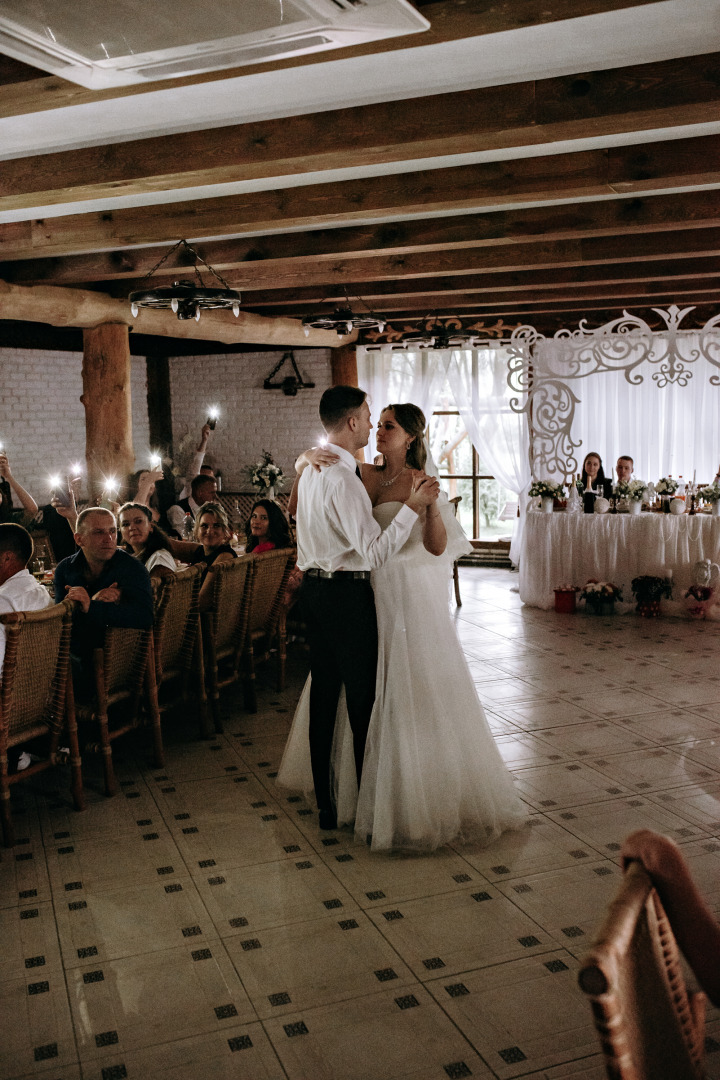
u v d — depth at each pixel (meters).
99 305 6.94
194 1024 2.46
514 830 3.62
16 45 1.99
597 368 8.00
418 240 5.29
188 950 2.82
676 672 5.97
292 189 4.44
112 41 1.99
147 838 3.62
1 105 2.67
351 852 3.46
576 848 3.45
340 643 3.37
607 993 1.08
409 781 3.39
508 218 5.11
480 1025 2.43
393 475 3.45
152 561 4.82
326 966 2.72
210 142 3.45
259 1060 2.32
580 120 3.01
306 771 3.94
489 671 6.09
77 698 4.05
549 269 6.91
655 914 1.34
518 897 3.09
